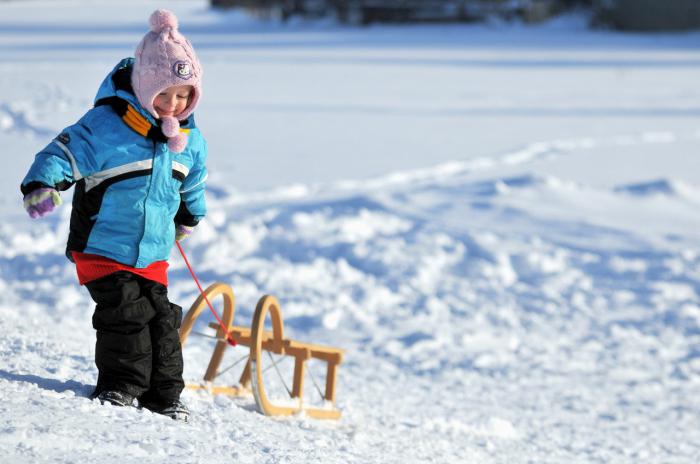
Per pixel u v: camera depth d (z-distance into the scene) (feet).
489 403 41.01
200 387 27.25
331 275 58.13
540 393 43.55
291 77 158.71
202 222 62.44
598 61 202.69
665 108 140.46
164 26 21.54
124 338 21.66
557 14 307.17
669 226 72.59
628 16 285.43
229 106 122.11
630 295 58.95
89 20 297.74
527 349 49.93
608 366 48.42
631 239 68.49
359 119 118.01
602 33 277.44
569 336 52.39
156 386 22.38
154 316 22.34
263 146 95.30
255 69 167.94
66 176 20.63
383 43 235.20
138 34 234.38
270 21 315.99
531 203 75.51
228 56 190.08
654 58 211.82
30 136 90.17
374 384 41.45
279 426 25.61
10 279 50.29
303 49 212.84
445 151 98.43
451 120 121.19
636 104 143.74
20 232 57.47
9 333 28.66
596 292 59.21
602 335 52.75
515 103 140.05
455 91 150.00
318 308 52.90
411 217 69.82
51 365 24.99
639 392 44.91
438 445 29.73
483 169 91.45
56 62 158.92
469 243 64.90
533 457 31.81
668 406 43.19
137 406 22.43
